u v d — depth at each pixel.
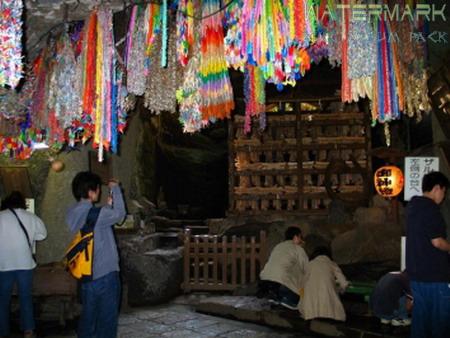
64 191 8.37
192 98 5.46
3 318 6.50
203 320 7.81
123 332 7.05
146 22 4.74
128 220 9.81
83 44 4.81
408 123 11.79
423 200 4.75
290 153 11.82
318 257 7.20
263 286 7.87
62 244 8.30
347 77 4.43
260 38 4.20
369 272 8.41
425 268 4.62
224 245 9.80
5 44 3.82
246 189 11.82
